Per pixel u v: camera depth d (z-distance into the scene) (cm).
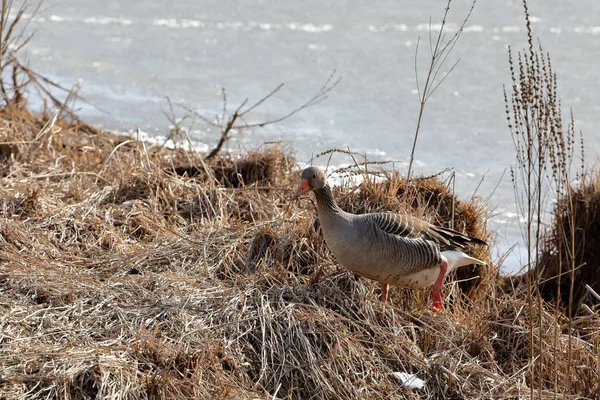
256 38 2569
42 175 1389
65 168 1455
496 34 2597
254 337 999
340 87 2203
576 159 1767
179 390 897
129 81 2192
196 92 2142
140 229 1263
